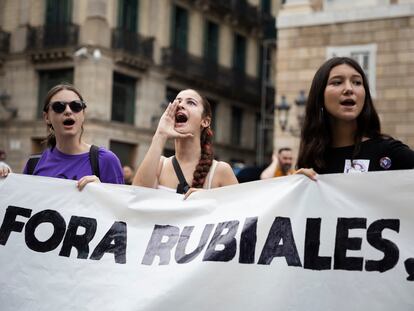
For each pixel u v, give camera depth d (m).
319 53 17.56
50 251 3.93
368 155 3.61
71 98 4.26
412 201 3.37
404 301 3.27
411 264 3.29
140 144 25.45
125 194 3.93
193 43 28.94
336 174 3.52
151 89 26.08
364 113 3.68
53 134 4.50
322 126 3.74
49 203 4.03
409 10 16.64
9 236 4.01
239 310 3.47
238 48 32.59
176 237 3.75
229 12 30.94
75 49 23.69
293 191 3.56
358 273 3.37
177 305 3.57
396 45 16.77
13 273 3.93
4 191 4.09
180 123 4.29
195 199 3.82
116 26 24.59
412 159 3.54
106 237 3.87
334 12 17.42
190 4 28.50
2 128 25.30
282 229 3.53
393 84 16.77
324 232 3.46
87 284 3.79
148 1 26.22
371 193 3.44
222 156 30.56
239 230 3.59
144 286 3.67
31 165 4.48
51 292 3.83
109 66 24.14
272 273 3.47
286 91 17.86
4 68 25.53
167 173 4.30
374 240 3.38
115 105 24.70
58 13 24.62
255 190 3.67
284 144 17.72
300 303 3.40
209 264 3.58
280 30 18.08
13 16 25.41
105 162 4.30
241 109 32.53
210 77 29.39
